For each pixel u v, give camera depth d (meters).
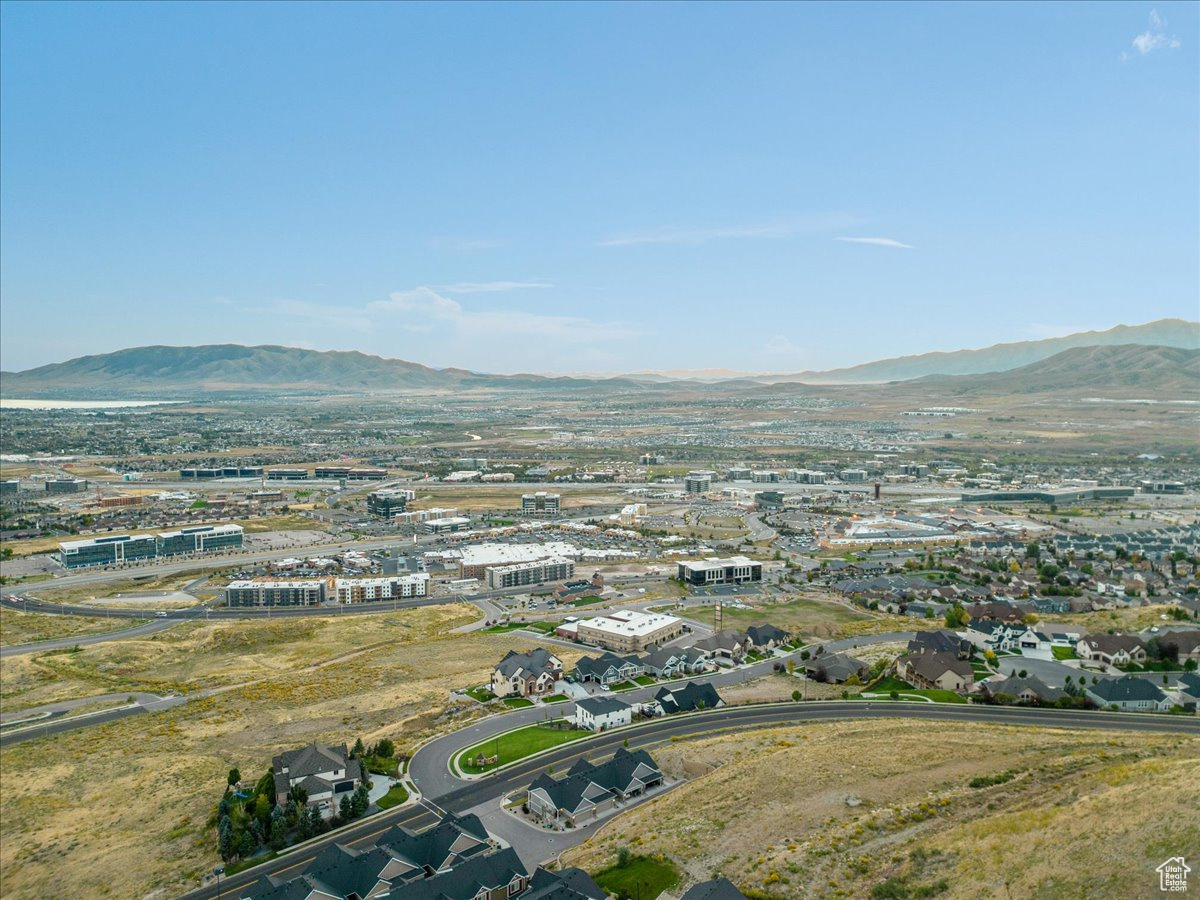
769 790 128.25
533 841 125.69
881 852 104.44
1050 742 145.12
